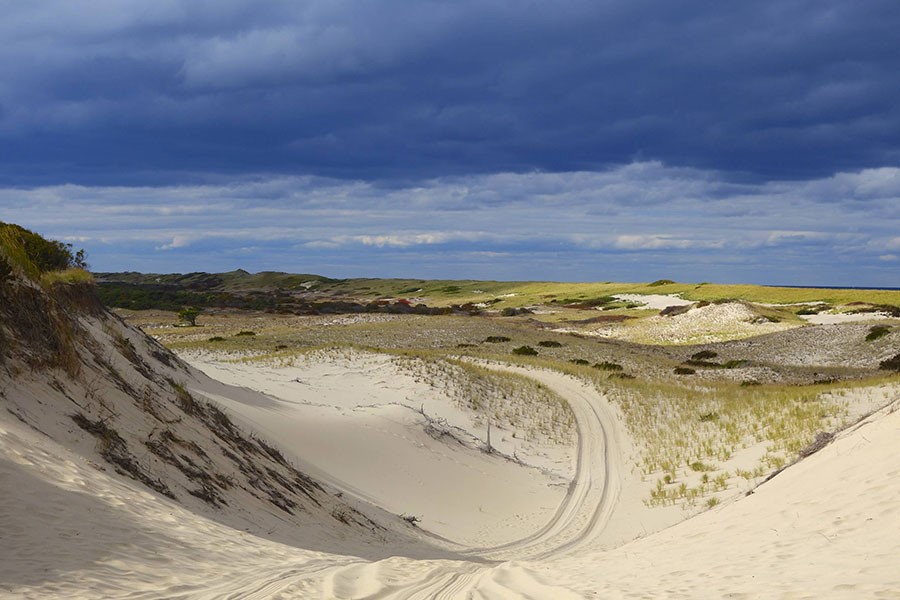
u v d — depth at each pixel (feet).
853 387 88.53
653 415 103.71
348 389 113.09
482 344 204.54
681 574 23.84
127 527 23.32
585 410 113.91
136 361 53.88
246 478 43.19
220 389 78.02
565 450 94.38
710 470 69.41
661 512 60.49
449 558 44.19
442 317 288.51
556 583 25.72
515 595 23.25
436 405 105.19
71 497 23.38
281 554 28.25
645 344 236.02
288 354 141.38
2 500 20.71
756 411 87.30
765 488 36.35
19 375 32.01
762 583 19.63
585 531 58.65
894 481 25.09
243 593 19.72
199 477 37.01
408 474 72.49
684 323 273.75
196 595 18.86
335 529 44.96
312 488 53.62
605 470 81.71
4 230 44.98
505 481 76.79
